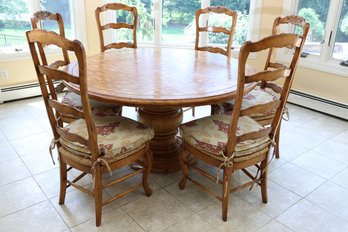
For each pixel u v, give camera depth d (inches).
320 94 137.0
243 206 76.8
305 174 90.7
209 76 79.6
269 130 70.0
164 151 92.1
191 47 158.7
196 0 151.7
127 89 68.8
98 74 79.0
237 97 59.3
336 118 129.9
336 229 70.4
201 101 65.1
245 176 89.4
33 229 68.0
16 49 136.4
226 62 94.4
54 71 58.1
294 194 81.8
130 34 161.6
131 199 78.3
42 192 79.8
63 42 53.6
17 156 95.2
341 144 108.4
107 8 112.1
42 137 107.0
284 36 55.7
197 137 70.8
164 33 160.6
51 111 67.2
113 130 70.9
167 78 77.3
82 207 75.0
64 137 66.4
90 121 59.6
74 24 147.8
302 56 140.6
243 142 68.7
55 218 71.3
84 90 56.2
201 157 71.8
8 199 76.9
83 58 53.5
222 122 76.4
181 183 82.0
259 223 71.4
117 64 89.1
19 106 132.3
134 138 69.1
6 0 130.3
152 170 89.5
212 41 158.7
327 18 129.6
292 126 121.4
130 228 68.9
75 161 67.0
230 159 66.5
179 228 69.3
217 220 72.0
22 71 138.6
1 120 118.4
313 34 137.1
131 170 90.6
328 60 134.0
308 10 136.9
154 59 96.2
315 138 112.2
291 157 99.3
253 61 152.0
